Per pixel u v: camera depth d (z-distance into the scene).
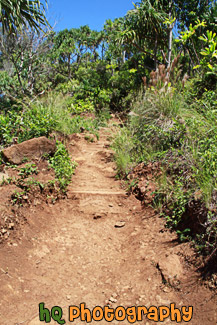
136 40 11.43
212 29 9.77
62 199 4.60
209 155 3.50
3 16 7.16
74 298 2.69
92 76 16.55
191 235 3.08
